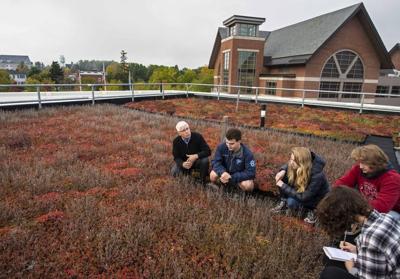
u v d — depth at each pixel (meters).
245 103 16.45
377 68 30.34
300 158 3.46
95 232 2.99
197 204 3.69
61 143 6.61
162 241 2.92
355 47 28.94
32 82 65.38
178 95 19.39
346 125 10.34
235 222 3.29
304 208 3.64
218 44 38.62
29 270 2.45
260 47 32.12
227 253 2.70
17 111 10.45
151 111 12.43
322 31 29.11
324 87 29.53
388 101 35.97
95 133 7.69
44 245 2.77
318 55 28.11
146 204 3.69
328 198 1.97
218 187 4.35
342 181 3.33
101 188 4.19
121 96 15.67
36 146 6.32
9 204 3.54
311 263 2.63
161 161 5.50
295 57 29.83
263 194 4.47
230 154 4.19
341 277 2.05
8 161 5.08
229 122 10.16
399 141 8.01
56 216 3.29
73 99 13.23
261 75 32.50
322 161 3.53
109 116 10.35
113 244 2.72
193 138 4.69
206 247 2.86
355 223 1.87
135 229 2.96
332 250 2.40
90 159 5.64
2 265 2.43
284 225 3.34
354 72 30.05
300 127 9.57
